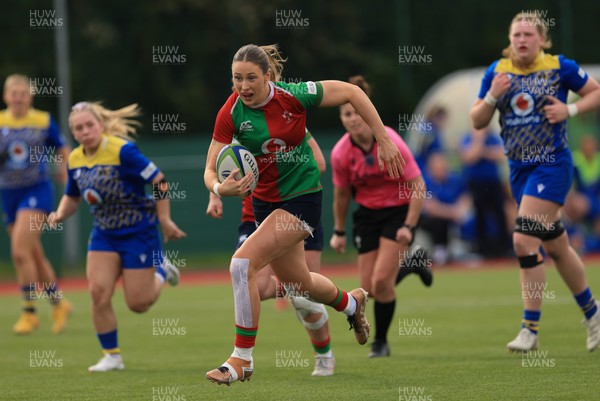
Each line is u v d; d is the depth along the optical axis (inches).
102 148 1114.7
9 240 2780.5
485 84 1119.6
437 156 2687.0
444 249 2691.9
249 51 814.5
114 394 912.9
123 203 1122.0
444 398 829.8
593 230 2783.0
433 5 3481.8
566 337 1241.4
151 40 3457.2
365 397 850.1
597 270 2340.1
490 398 820.0
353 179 1167.6
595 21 3376.0
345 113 1139.3
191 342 1353.3
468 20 3491.6
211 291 2182.6
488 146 2625.5
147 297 1141.7
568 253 1088.2
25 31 3321.9
